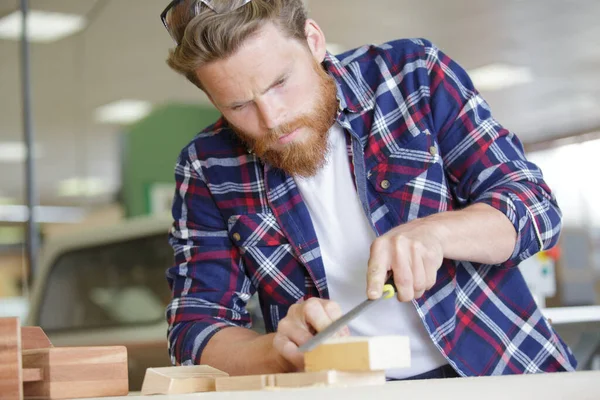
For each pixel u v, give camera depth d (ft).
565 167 29.37
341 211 4.95
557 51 23.34
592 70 24.49
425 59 5.00
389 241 3.91
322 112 4.57
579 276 18.42
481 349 4.74
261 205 5.17
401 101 4.97
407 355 3.24
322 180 4.96
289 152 4.55
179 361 4.86
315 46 4.80
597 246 24.47
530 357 4.79
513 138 4.91
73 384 3.42
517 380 3.01
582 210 28.84
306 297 5.10
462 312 4.78
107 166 28.27
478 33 21.98
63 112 24.36
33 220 22.44
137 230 10.80
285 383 3.28
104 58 22.68
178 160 5.52
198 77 4.51
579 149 28.91
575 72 24.72
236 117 4.54
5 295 26.30
